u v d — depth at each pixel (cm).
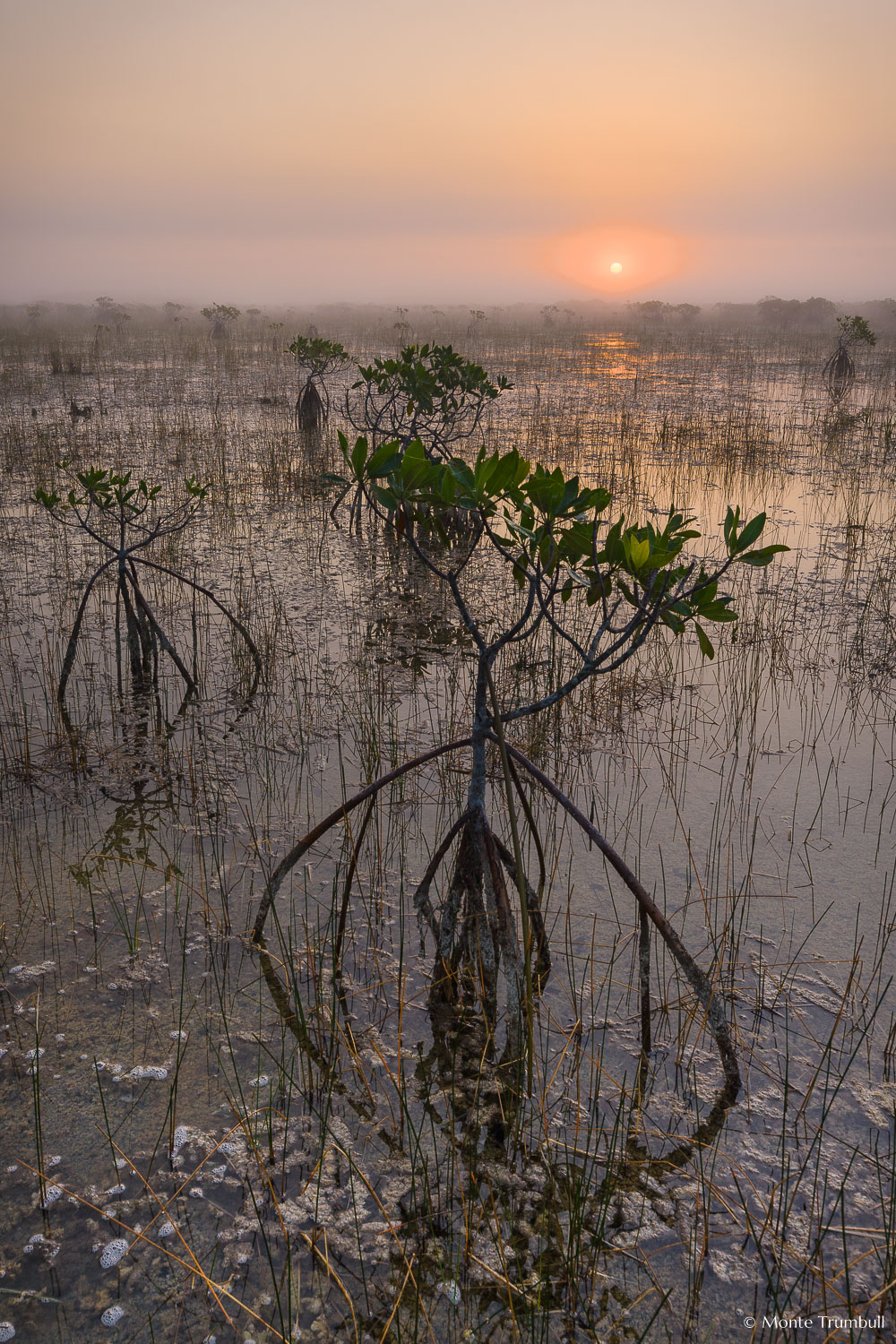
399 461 275
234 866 392
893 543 903
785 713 545
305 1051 292
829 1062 285
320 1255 226
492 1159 254
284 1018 306
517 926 339
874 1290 217
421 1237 231
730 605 734
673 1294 218
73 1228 232
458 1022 308
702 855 399
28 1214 236
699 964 330
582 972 329
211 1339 207
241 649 634
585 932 349
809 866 391
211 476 1159
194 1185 245
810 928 350
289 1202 240
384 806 440
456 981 321
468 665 620
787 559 855
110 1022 302
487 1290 219
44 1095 272
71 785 454
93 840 409
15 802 438
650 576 271
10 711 531
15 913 356
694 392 2164
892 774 470
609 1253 228
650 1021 306
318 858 397
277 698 564
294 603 741
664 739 512
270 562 850
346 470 1220
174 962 331
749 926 351
